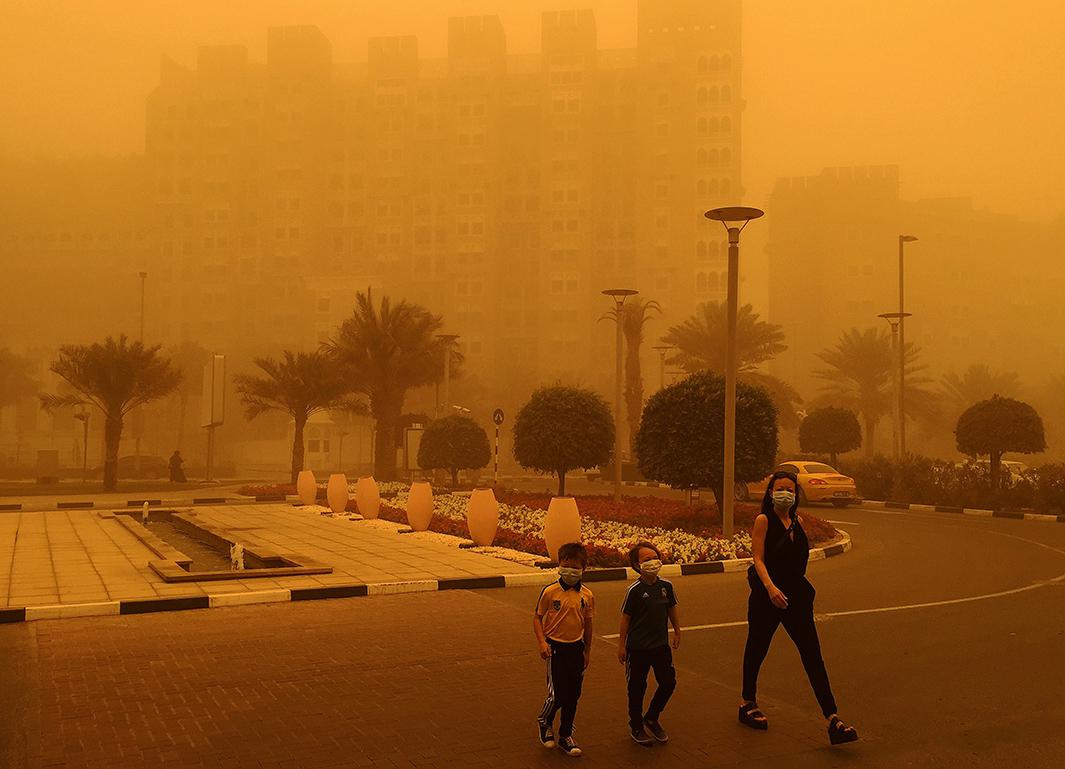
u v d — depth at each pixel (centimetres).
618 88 11944
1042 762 562
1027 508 2791
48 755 559
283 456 9438
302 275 12125
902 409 3912
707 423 1942
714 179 11350
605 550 1462
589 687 742
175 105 12600
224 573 1264
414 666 798
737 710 672
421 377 4050
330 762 552
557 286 11594
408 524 2080
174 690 713
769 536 623
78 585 1195
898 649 881
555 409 2402
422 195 12075
